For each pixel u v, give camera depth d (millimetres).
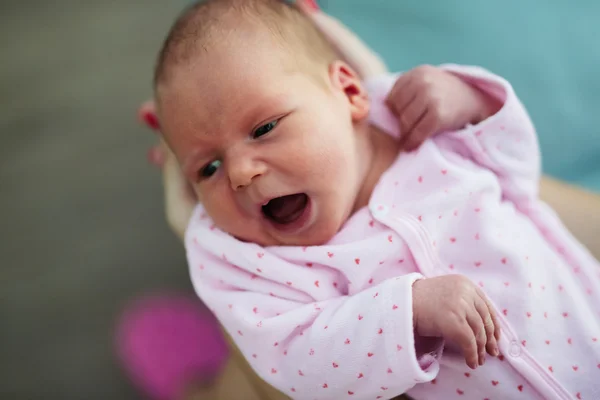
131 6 2023
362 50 1125
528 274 848
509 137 902
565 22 1404
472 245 865
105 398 1458
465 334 712
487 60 1409
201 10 864
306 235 851
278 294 855
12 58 1949
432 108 881
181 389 1438
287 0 1019
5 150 1808
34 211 1718
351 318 760
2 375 1492
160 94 841
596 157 1342
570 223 1069
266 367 835
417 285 759
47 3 2035
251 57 805
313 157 801
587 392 818
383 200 879
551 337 836
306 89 827
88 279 1614
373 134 965
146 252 1648
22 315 1570
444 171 877
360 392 775
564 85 1367
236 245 876
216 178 835
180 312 1545
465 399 835
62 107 1862
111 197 1731
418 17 1469
